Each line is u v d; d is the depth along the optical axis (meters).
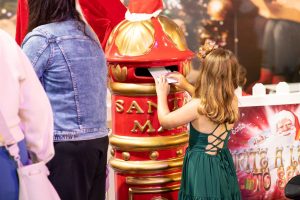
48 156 2.12
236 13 5.96
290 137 3.81
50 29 2.36
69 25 2.40
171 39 3.05
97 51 2.49
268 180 3.80
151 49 2.97
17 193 2.03
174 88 3.06
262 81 6.12
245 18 5.99
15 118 2.01
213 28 5.95
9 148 2.01
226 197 2.94
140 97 3.04
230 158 3.03
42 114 2.07
